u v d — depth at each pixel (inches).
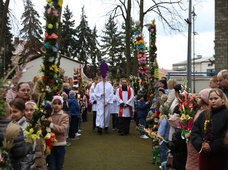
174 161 237.8
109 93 542.6
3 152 148.3
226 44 755.4
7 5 595.8
